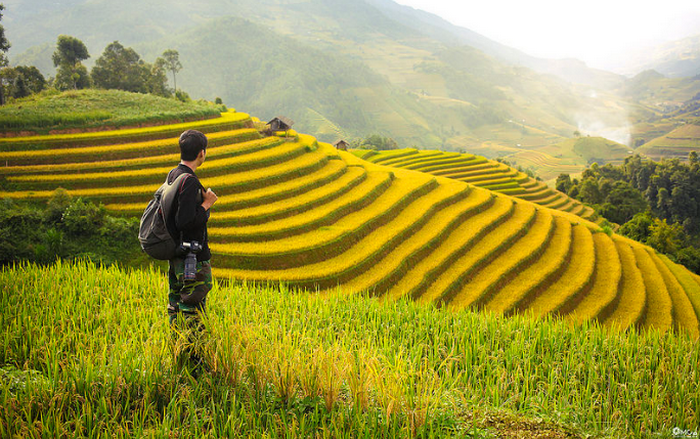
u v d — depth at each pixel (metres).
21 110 43.94
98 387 3.81
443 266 32.94
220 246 30.97
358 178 44.88
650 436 4.02
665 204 122.38
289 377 4.02
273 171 41.56
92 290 7.04
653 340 6.59
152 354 4.23
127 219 32.75
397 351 5.70
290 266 30.20
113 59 98.19
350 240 33.34
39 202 32.88
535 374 5.26
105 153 39.41
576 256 40.66
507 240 39.03
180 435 3.38
